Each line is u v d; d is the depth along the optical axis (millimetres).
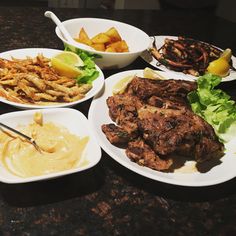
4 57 688
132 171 511
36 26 954
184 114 560
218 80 687
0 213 412
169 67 835
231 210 481
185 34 1118
